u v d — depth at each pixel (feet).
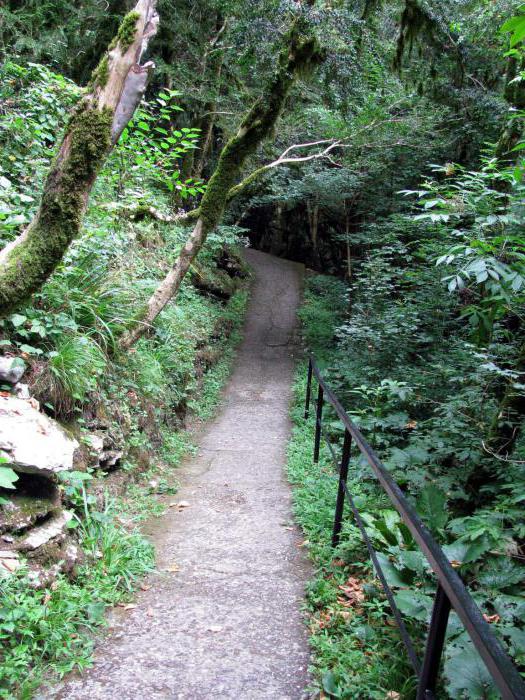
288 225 73.05
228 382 32.78
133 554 11.45
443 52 34.01
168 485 16.49
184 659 8.29
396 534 11.66
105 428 14.93
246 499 15.62
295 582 10.84
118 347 17.47
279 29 21.47
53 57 31.76
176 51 38.45
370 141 41.50
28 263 10.14
